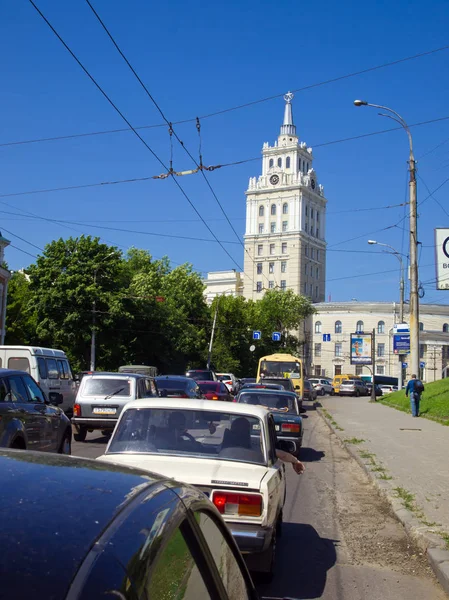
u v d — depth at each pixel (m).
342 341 93.81
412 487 10.68
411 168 27.12
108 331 47.19
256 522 5.29
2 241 42.25
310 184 113.25
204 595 2.21
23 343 49.19
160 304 54.16
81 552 1.69
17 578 1.57
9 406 8.63
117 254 47.19
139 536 1.86
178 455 5.92
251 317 74.69
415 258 27.16
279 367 37.44
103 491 2.08
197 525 2.31
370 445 16.75
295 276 108.06
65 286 45.41
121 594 1.62
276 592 5.91
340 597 5.84
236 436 6.08
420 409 28.56
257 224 112.06
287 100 114.50
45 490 2.01
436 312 90.06
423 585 6.24
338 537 8.02
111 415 15.83
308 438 20.83
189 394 21.22
